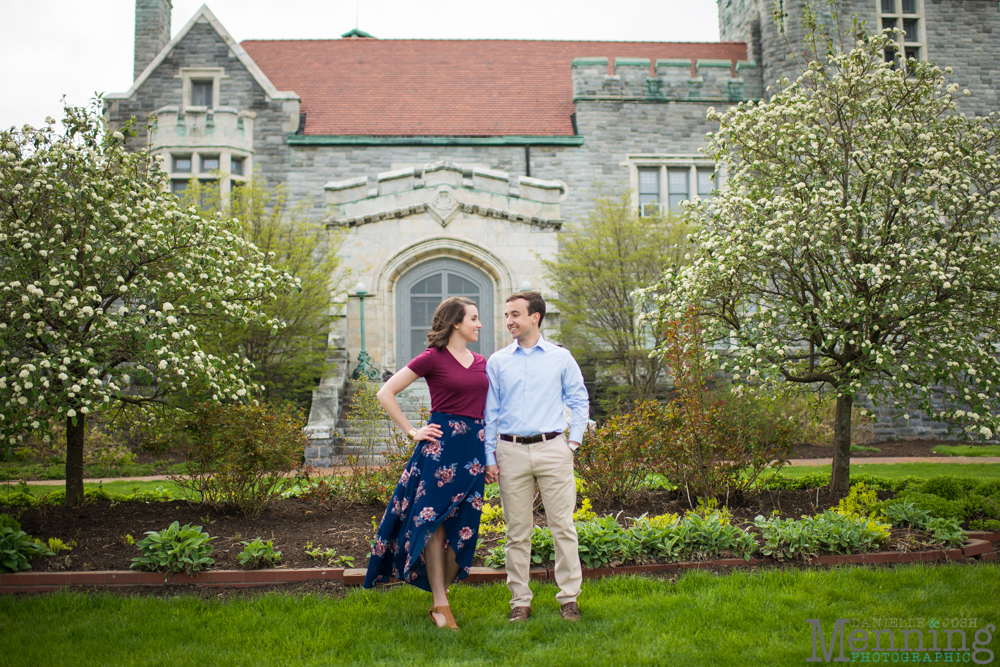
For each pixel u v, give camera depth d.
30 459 10.72
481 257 16.59
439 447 3.71
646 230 14.79
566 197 18.86
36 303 5.42
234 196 14.33
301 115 19.34
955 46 18.80
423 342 16.73
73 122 6.12
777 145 7.42
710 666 3.15
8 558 4.43
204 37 18.64
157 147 17.52
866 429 14.45
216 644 3.44
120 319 5.61
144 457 11.73
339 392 14.51
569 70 21.59
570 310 15.28
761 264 7.19
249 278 6.64
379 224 16.55
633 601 3.94
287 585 4.43
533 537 4.64
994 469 9.71
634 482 6.57
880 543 4.96
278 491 6.68
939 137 7.11
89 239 5.76
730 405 6.50
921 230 6.90
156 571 4.44
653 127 19.23
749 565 4.69
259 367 13.01
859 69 7.37
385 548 3.80
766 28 18.70
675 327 6.23
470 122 19.42
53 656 3.27
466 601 4.02
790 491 7.03
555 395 3.86
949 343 6.44
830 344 6.68
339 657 3.29
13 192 5.68
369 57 21.55
